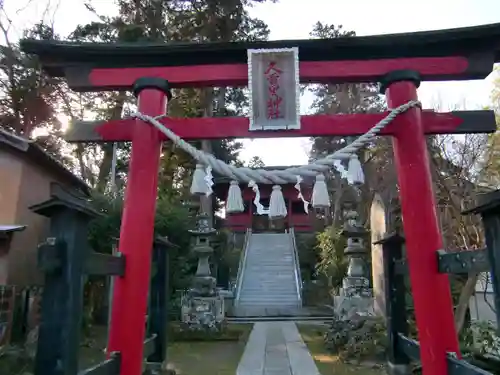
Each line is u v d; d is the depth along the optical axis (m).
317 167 4.63
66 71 5.31
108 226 11.38
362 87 20.70
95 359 8.22
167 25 16.97
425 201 4.61
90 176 20.55
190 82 5.23
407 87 5.03
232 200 4.65
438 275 4.32
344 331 9.38
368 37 5.02
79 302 2.99
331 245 16.20
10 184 9.31
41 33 17.95
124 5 16.81
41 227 10.30
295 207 31.56
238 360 8.55
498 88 9.60
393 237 5.29
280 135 5.09
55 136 19.67
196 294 12.12
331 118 5.11
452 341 4.12
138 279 4.48
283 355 9.04
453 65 5.09
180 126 5.12
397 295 5.21
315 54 5.23
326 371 7.54
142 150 4.94
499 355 6.02
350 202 12.82
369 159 16.02
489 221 2.86
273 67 5.00
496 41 5.07
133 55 5.24
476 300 8.68
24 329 8.52
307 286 20.31
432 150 8.57
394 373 4.98
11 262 8.92
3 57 17.86
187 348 9.98
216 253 21.89
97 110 18.27
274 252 25.14
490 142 8.94
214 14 16.73
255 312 16.97
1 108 18.39
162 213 13.91
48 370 2.76
